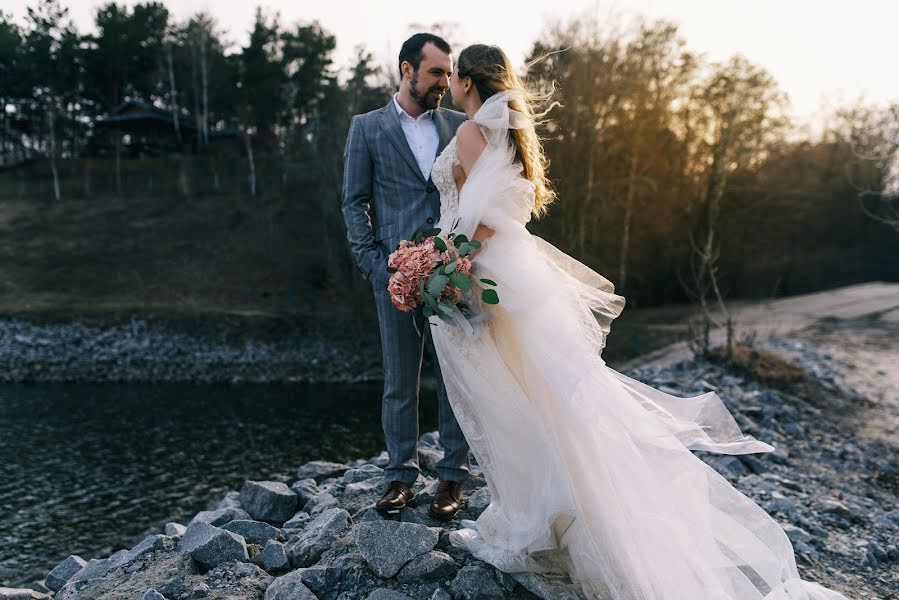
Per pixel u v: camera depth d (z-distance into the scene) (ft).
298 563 9.77
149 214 130.41
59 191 141.49
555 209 82.28
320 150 98.37
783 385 34.42
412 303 8.93
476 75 9.00
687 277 108.99
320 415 55.88
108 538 30.09
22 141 180.34
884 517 14.92
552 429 8.23
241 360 80.07
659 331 68.90
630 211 92.17
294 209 129.08
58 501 35.14
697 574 8.14
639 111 90.68
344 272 94.02
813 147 128.26
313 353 82.74
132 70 179.52
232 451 44.55
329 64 163.02
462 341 8.87
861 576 11.97
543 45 80.38
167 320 89.45
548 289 8.58
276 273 109.40
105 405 60.18
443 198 9.61
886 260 124.98
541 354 8.32
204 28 170.30
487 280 8.48
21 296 101.04
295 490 13.37
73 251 116.57
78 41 175.32
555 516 8.08
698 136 110.52
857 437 27.09
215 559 9.93
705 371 35.76
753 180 115.03
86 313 91.15
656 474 8.57
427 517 10.43
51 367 76.23
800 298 102.22
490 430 8.76
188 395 65.31
